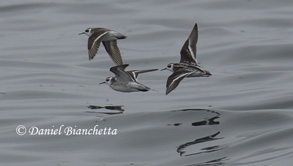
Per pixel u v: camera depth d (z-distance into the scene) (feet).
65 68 73.36
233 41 80.33
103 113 56.44
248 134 50.11
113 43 50.16
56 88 65.46
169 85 44.57
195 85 65.62
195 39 50.26
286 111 54.03
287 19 87.40
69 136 51.60
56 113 57.21
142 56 77.15
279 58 74.38
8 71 72.28
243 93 61.57
